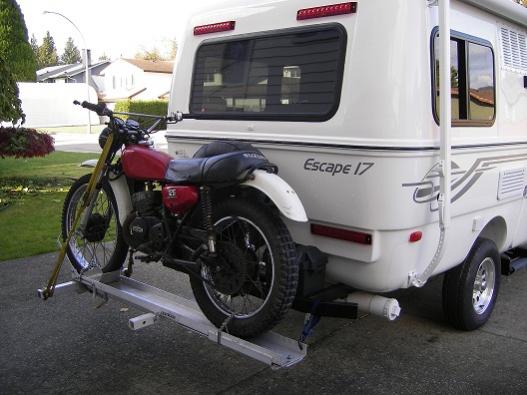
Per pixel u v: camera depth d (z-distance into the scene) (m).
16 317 4.53
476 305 4.39
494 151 4.16
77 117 41.97
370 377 3.67
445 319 4.38
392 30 3.21
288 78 3.71
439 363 3.86
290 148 3.64
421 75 3.27
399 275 3.42
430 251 3.62
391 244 3.32
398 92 3.20
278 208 3.17
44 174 12.17
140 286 4.16
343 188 3.39
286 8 3.75
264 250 3.34
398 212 3.26
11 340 4.13
